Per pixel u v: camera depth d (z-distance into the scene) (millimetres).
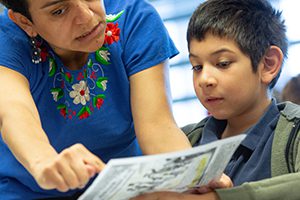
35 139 1013
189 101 3182
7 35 1231
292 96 2324
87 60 1273
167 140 1159
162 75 1246
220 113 1318
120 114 1294
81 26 1119
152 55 1244
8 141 1043
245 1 1354
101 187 904
